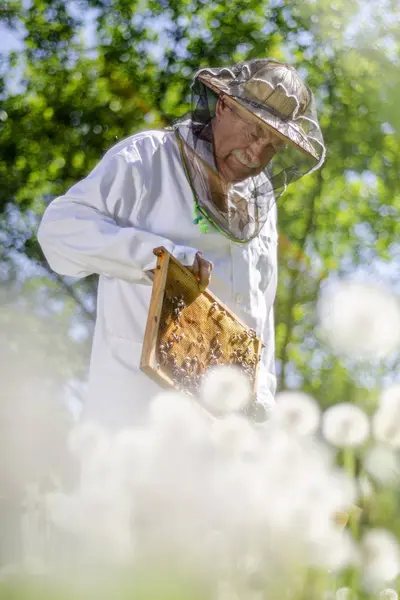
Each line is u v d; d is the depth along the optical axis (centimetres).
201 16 1897
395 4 1766
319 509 196
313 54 1819
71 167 1936
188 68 1869
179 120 419
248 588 187
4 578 148
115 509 206
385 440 213
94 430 231
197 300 368
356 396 255
